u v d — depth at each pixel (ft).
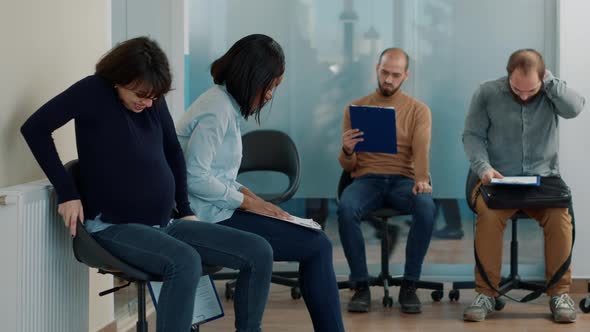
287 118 20.68
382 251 18.75
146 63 11.02
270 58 12.52
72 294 12.43
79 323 12.76
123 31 16.87
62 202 11.11
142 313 11.78
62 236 11.99
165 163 11.96
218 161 12.84
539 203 16.83
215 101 12.57
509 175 18.01
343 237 18.01
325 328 12.62
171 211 12.11
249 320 11.61
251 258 11.50
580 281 19.43
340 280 20.44
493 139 18.10
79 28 13.82
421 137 18.43
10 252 10.73
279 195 18.37
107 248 11.25
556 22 19.76
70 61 13.44
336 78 20.51
